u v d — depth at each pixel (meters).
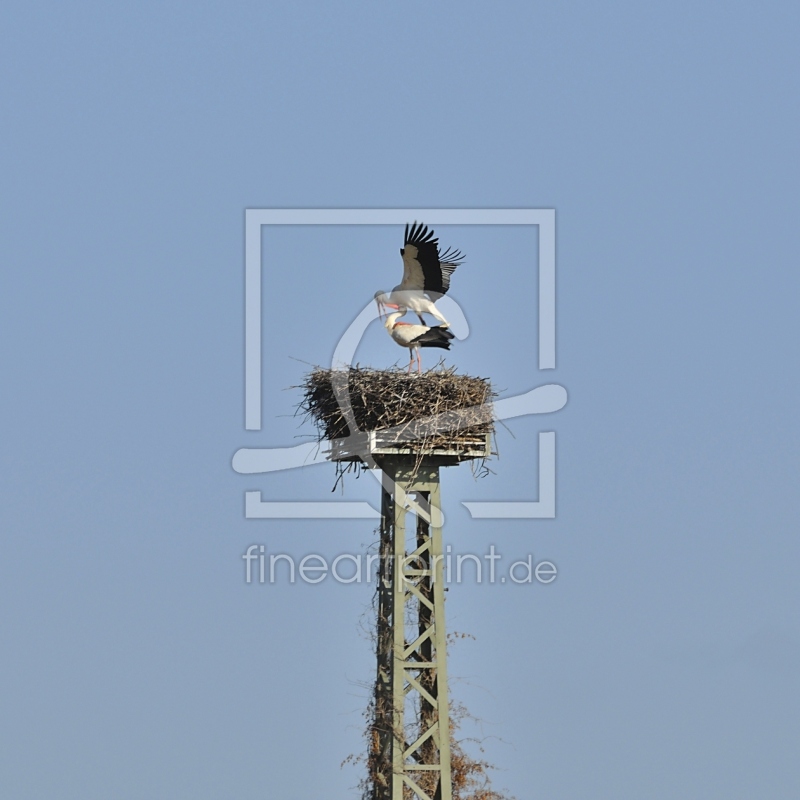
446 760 21.09
